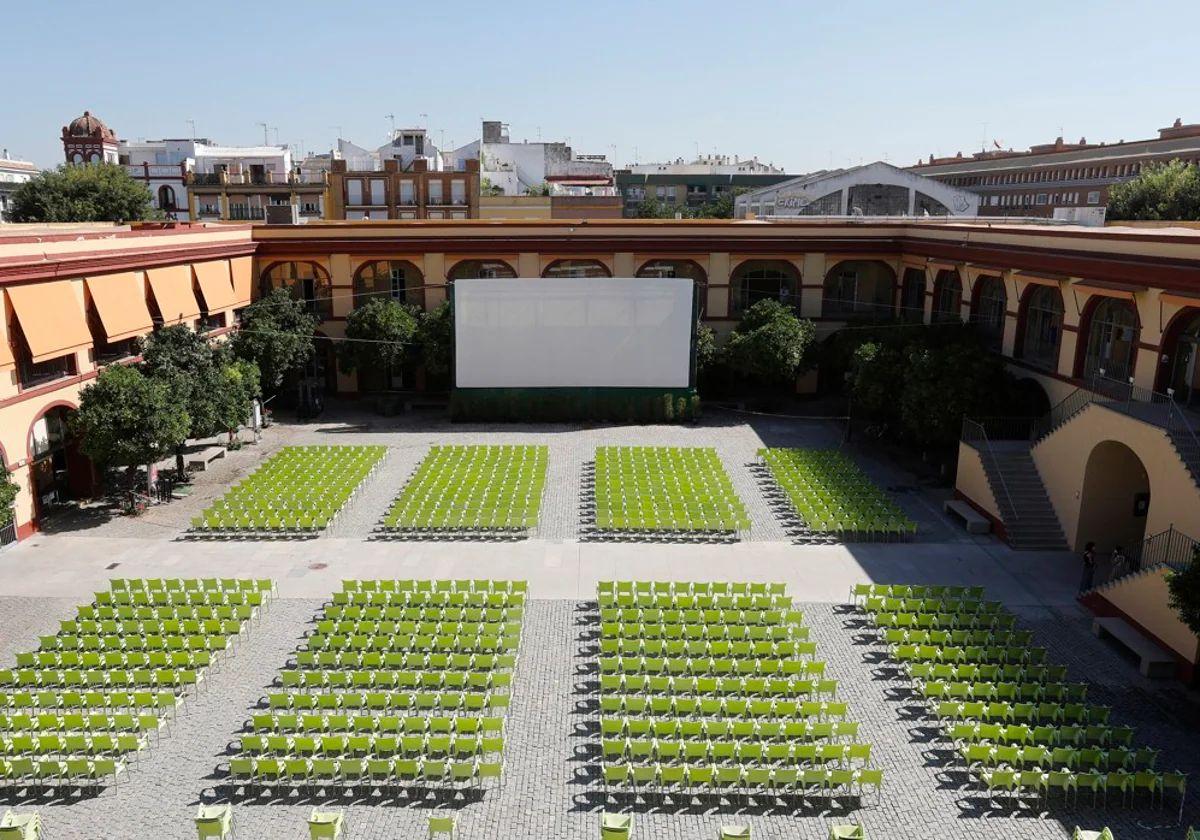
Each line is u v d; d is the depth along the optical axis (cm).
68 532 3117
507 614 2409
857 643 2352
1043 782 1723
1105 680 2223
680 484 3525
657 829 1661
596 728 1966
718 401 4997
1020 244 3616
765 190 6353
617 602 2466
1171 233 2861
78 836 1623
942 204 6200
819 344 4794
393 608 2373
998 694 2055
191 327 4138
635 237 4947
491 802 1728
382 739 1795
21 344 2994
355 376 5084
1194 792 1789
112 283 3462
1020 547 3033
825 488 3456
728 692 2084
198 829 1562
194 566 2828
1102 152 9456
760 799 1748
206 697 2077
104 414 3056
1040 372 3494
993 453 3266
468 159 10062
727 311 5062
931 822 1688
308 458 3875
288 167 10500
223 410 3591
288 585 2692
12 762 1730
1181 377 2920
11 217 7106
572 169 11481
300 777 1789
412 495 3400
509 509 3231
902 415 3631
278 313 4478
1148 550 2538
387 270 5047
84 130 9650
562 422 4612
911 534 3134
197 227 4275
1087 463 2909
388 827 1656
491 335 4544
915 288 4856
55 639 2261
